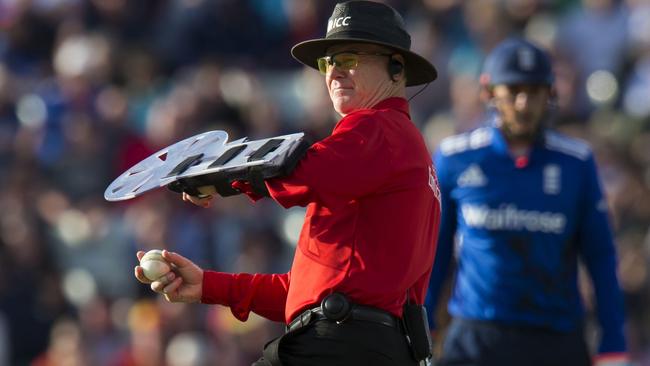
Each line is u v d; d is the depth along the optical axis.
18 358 40.94
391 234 16.31
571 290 24.53
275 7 51.75
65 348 38.47
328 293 16.25
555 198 24.33
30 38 51.84
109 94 48.25
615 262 24.75
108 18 51.97
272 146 16.23
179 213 41.91
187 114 45.75
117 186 16.75
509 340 24.12
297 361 16.38
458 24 49.97
